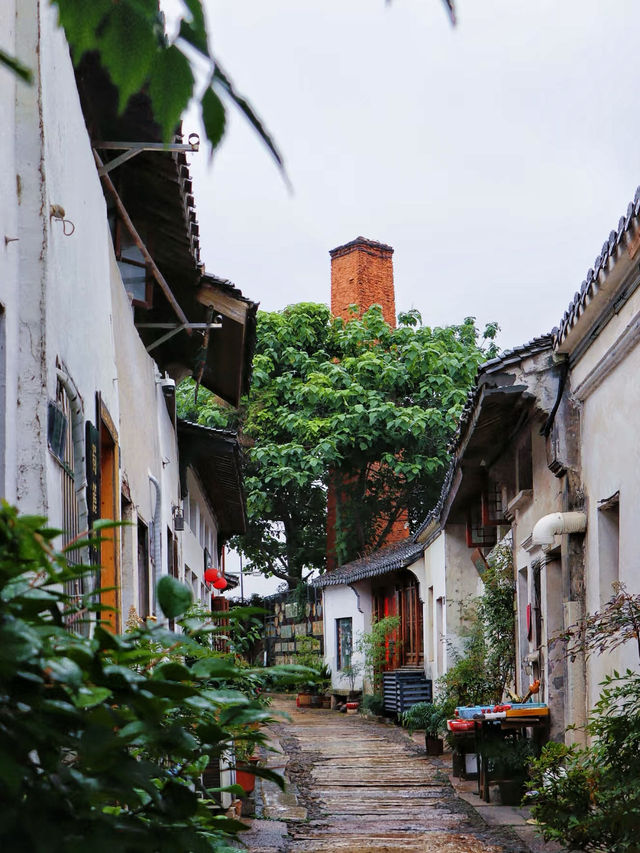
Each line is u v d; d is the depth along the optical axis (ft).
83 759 5.56
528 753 35.86
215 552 72.84
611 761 21.36
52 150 14.79
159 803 5.86
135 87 4.65
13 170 13.48
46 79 14.46
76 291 16.70
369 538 101.65
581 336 30.48
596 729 21.84
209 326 33.96
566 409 32.14
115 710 5.84
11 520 5.30
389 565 74.18
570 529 30.81
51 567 5.42
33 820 5.09
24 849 5.06
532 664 39.78
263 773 6.30
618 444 27.25
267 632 109.40
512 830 31.14
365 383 98.27
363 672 85.40
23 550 5.42
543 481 35.94
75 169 17.16
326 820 33.94
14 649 4.98
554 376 32.71
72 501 15.92
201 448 43.68
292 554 108.68
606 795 20.95
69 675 5.24
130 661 6.10
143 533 29.09
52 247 14.34
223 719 6.22
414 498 102.47
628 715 21.49
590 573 30.37
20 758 5.20
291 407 100.42
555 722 33.96
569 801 21.99
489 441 41.68
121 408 23.58
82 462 16.42
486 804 36.37
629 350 26.14
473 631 57.62
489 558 48.21
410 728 56.34
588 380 29.84
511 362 32.50
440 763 49.26
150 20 4.51
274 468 95.81
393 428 94.38
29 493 13.01
